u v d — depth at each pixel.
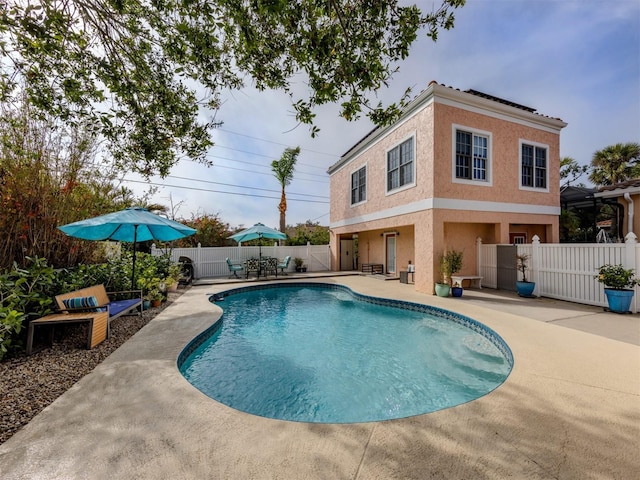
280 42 3.47
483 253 11.28
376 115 3.71
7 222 5.43
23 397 3.19
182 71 4.12
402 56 3.50
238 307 9.83
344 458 2.23
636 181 9.92
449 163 10.03
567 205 15.20
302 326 7.64
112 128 4.63
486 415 2.81
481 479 2.01
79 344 5.00
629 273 6.70
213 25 3.37
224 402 3.98
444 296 9.30
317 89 3.45
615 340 4.99
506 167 10.98
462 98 10.11
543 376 3.63
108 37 3.91
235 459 2.23
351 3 3.16
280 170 20.03
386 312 8.90
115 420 2.76
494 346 5.58
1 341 3.93
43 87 4.11
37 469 2.12
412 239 13.74
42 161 5.84
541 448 2.33
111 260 8.29
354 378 4.68
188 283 12.65
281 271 17.03
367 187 14.43
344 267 19.02
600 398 3.11
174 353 4.62
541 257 9.02
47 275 5.11
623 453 2.26
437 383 4.45
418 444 2.39
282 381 4.59
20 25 2.99
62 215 6.32
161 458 2.24
